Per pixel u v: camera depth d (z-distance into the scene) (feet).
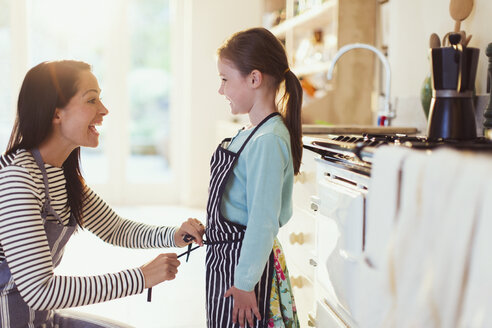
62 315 4.22
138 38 17.01
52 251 4.06
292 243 6.40
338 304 4.70
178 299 9.03
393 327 2.91
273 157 4.17
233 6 16.76
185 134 17.17
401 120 8.82
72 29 16.51
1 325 3.78
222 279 4.45
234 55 4.49
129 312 8.43
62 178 4.14
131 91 17.16
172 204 17.52
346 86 10.50
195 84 16.80
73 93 3.90
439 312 2.66
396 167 3.05
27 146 3.85
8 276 3.78
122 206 17.04
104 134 17.10
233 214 4.40
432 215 2.74
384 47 10.02
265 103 4.56
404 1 8.70
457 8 6.75
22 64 16.03
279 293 4.58
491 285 2.37
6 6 15.83
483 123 5.75
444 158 2.72
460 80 4.65
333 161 4.99
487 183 2.42
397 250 2.90
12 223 3.52
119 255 11.34
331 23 12.34
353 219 4.16
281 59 4.60
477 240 2.45
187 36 16.83
